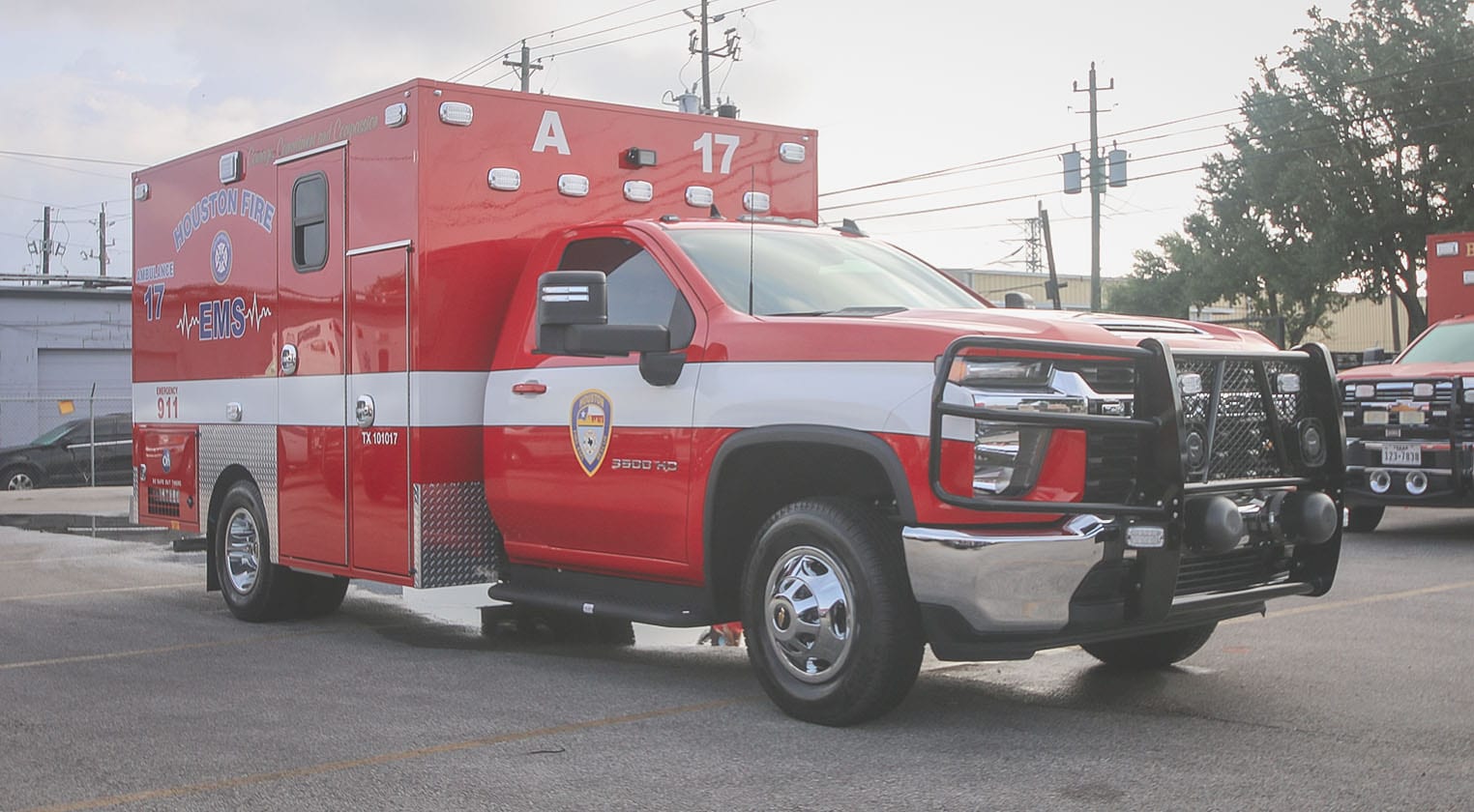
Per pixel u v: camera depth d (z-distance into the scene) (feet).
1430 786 14.69
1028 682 20.35
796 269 20.98
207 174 29.76
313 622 27.91
